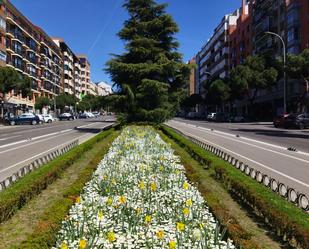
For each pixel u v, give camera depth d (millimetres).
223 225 5375
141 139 17656
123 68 33969
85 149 15578
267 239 5680
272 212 6070
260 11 75375
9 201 6699
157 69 33844
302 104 56656
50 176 9438
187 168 10242
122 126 32344
